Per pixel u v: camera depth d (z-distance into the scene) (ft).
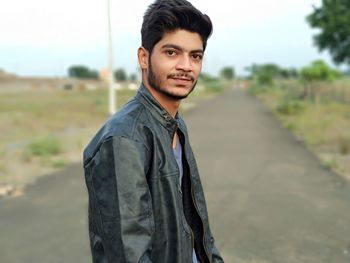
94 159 3.75
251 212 18.38
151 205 3.76
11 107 86.53
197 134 46.47
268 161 29.86
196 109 89.61
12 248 15.11
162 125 4.09
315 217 17.62
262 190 22.03
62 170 28.91
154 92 4.14
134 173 3.64
